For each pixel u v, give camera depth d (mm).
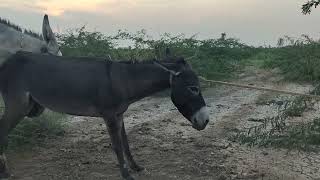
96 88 2812
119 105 2832
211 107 5672
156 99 6289
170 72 2775
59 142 3871
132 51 7148
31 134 3834
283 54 9328
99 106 2830
